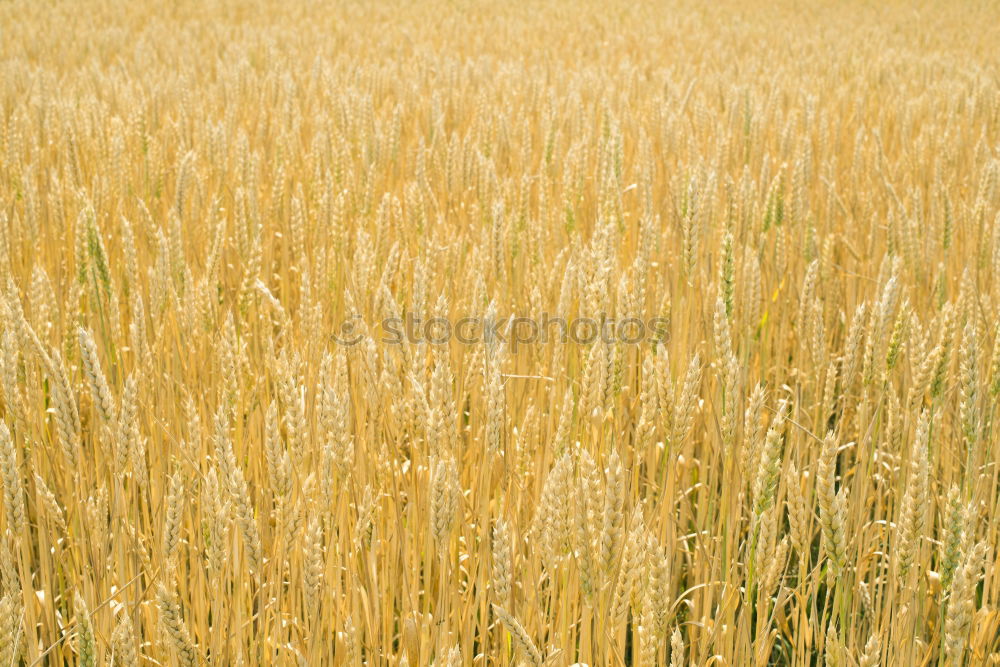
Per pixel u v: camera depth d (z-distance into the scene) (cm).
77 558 299
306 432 264
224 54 1515
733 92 938
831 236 505
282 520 249
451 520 242
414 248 532
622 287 317
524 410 389
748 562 243
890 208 514
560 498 236
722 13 2820
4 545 221
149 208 638
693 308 394
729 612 264
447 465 246
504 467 256
